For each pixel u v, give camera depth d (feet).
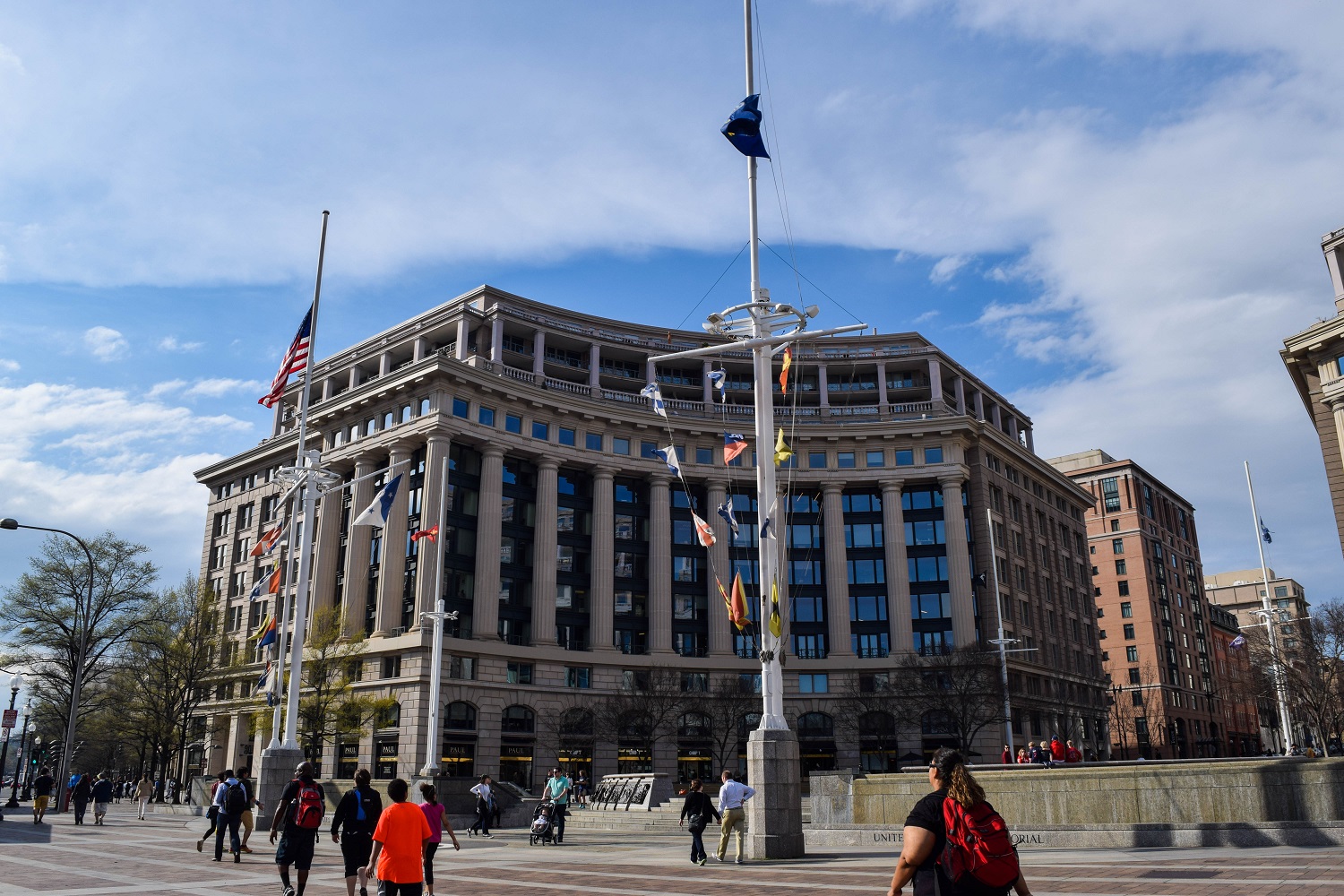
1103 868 55.52
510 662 245.45
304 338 126.41
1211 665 479.00
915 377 324.39
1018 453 327.47
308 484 120.67
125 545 218.38
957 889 21.80
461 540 249.14
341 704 215.51
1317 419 176.35
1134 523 435.94
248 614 295.07
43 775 131.23
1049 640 327.88
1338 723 258.78
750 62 89.66
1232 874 49.47
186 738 279.69
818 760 270.87
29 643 209.56
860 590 291.17
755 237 88.48
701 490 294.05
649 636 271.69
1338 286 175.73
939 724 260.42
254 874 67.46
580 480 281.13
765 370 86.53
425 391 248.52
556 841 103.60
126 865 73.20
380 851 38.50
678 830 128.57
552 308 298.15
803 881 57.31
